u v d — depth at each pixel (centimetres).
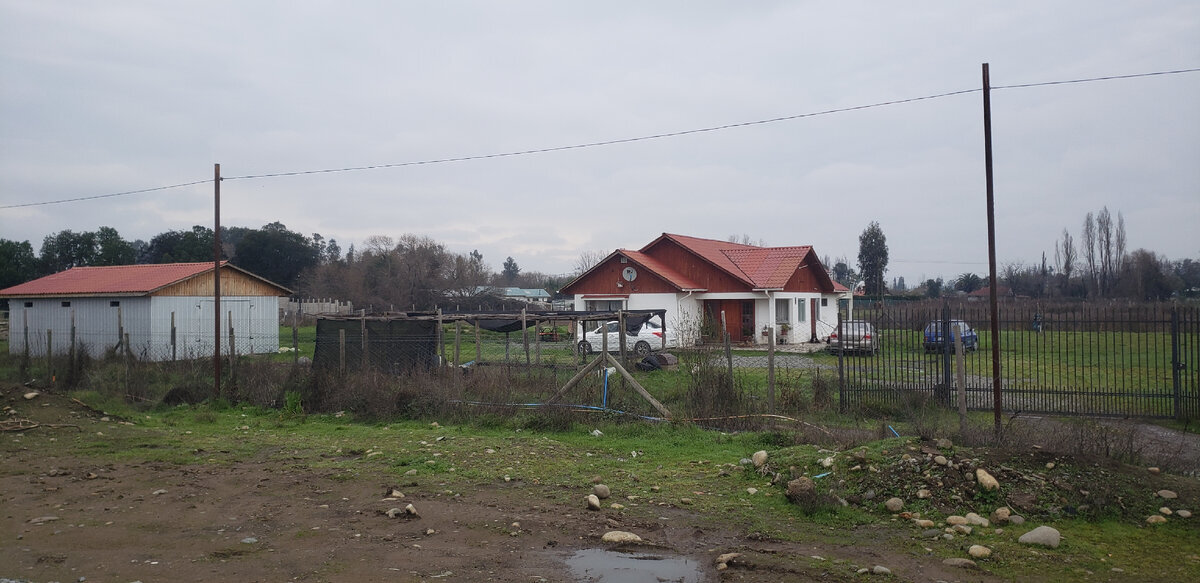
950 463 741
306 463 950
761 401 1297
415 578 542
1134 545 603
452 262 6328
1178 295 5266
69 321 2720
